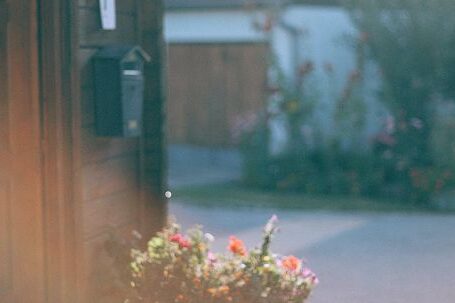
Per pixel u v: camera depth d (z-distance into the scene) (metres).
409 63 18.64
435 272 11.48
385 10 18.75
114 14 7.82
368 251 12.80
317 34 21.30
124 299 7.56
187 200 17.34
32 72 7.13
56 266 7.22
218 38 22.23
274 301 7.56
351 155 18.75
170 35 22.78
